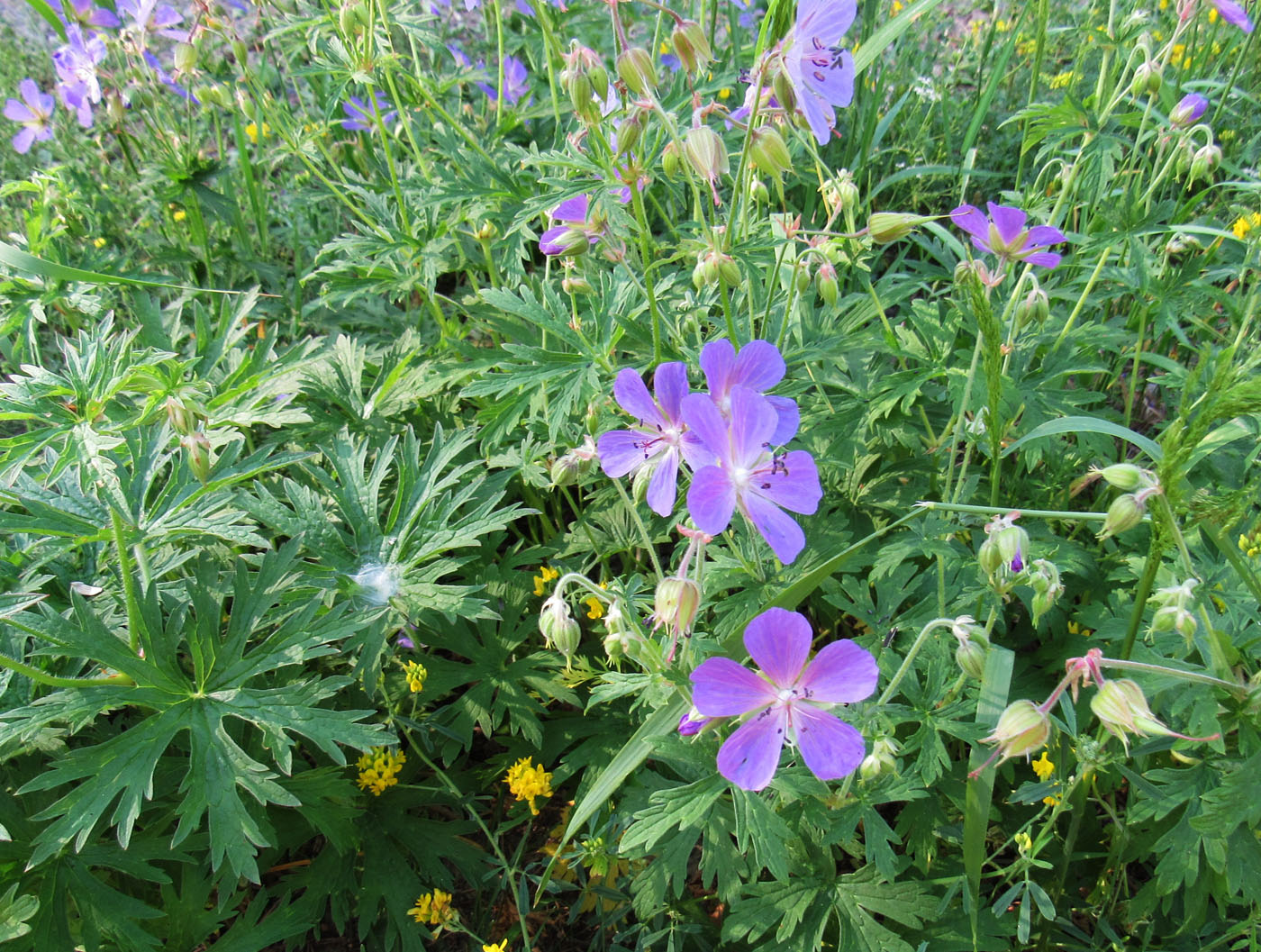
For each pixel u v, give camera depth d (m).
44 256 0.46
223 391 0.37
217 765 0.29
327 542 0.35
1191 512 0.25
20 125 0.65
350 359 0.44
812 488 0.25
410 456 0.36
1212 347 0.41
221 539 0.37
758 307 0.39
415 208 0.46
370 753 0.36
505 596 0.40
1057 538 0.36
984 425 0.34
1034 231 0.33
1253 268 0.40
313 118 0.58
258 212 0.54
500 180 0.44
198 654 0.30
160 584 0.34
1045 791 0.28
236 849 0.28
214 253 0.54
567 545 0.41
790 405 0.26
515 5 0.54
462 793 0.37
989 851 0.34
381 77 0.48
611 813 0.35
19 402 0.32
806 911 0.32
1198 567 0.33
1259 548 0.33
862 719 0.28
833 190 0.35
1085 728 0.33
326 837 0.35
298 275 0.54
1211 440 0.34
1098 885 0.33
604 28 0.58
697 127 0.30
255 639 0.36
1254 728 0.29
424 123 0.54
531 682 0.38
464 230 0.47
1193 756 0.30
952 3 0.76
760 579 0.36
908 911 0.31
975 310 0.27
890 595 0.34
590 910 0.37
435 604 0.34
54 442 0.33
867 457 0.40
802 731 0.24
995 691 0.29
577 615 0.40
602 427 0.36
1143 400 0.49
